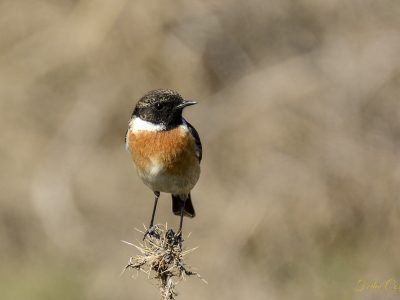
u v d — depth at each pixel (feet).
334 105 51.88
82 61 55.83
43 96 55.83
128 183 52.80
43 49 56.34
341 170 49.65
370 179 49.19
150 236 22.72
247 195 50.21
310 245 48.14
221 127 53.31
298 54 54.80
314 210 48.91
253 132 52.44
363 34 53.57
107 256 49.73
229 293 46.29
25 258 50.90
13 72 56.24
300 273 47.14
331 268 46.83
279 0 55.72
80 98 55.47
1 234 51.44
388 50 52.49
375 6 53.98
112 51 55.36
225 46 55.67
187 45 55.36
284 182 50.01
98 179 53.11
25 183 53.26
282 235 48.49
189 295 45.70
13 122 55.31
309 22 55.26
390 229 48.08
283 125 51.96
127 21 55.21
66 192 52.65
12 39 56.85
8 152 54.49
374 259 46.91
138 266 21.97
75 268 49.16
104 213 51.83
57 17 56.75
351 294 45.29
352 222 48.75
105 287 47.16
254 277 46.93
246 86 54.19
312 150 50.83
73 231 51.08
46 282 48.19
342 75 52.37
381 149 50.21
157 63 55.16
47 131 55.21
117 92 55.16
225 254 47.83
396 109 51.13
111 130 54.95
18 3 57.11
